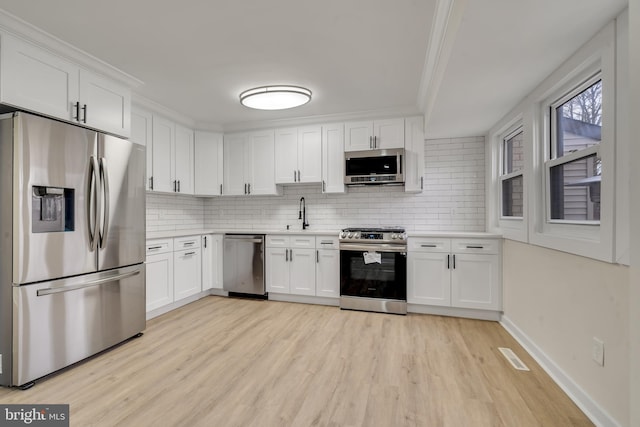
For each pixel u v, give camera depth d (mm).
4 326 2027
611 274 1593
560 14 1521
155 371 2234
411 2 1890
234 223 4773
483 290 3281
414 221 4074
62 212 2281
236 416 1746
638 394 970
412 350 2562
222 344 2689
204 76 2885
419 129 3740
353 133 3951
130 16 2018
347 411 1789
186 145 4172
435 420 1711
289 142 4203
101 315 2510
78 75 2455
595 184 1817
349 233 3697
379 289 3566
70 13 1979
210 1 1878
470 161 3908
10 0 1845
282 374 2191
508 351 2543
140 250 2885
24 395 1949
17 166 2006
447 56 1984
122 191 2697
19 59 2080
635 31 957
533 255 2484
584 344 1810
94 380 2117
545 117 2398
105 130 2668
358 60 2600
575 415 1742
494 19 1567
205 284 4164
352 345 2662
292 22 2090
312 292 3893
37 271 2090
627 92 1481
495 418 1724
